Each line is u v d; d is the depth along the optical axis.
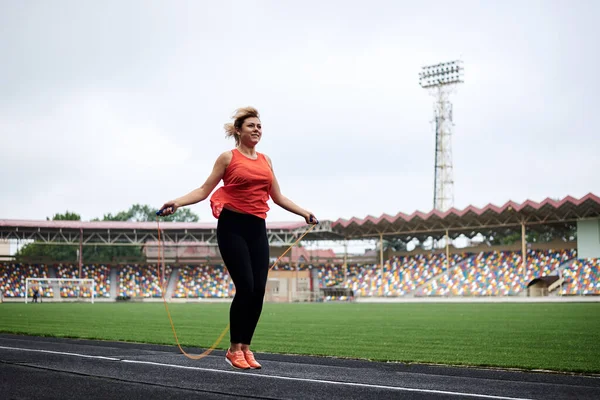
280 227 59.78
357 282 59.12
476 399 4.48
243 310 5.21
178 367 6.15
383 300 53.53
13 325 17.92
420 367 7.43
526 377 6.27
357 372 6.21
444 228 53.94
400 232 57.06
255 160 5.23
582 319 20.14
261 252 5.21
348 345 11.44
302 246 67.12
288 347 10.92
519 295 48.16
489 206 47.97
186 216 105.25
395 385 5.14
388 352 9.98
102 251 86.00
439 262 57.34
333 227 58.38
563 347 10.69
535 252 52.59
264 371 5.99
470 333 14.62
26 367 6.05
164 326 18.05
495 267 53.06
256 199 5.14
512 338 12.89
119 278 62.72
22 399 4.23
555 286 46.84
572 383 5.70
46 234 61.56
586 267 47.06
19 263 60.88
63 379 5.21
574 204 44.91
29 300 57.69
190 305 44.69
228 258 5.10
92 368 6.01
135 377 5.36
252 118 5.23
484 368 7.75
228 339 12.93
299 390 4.73
